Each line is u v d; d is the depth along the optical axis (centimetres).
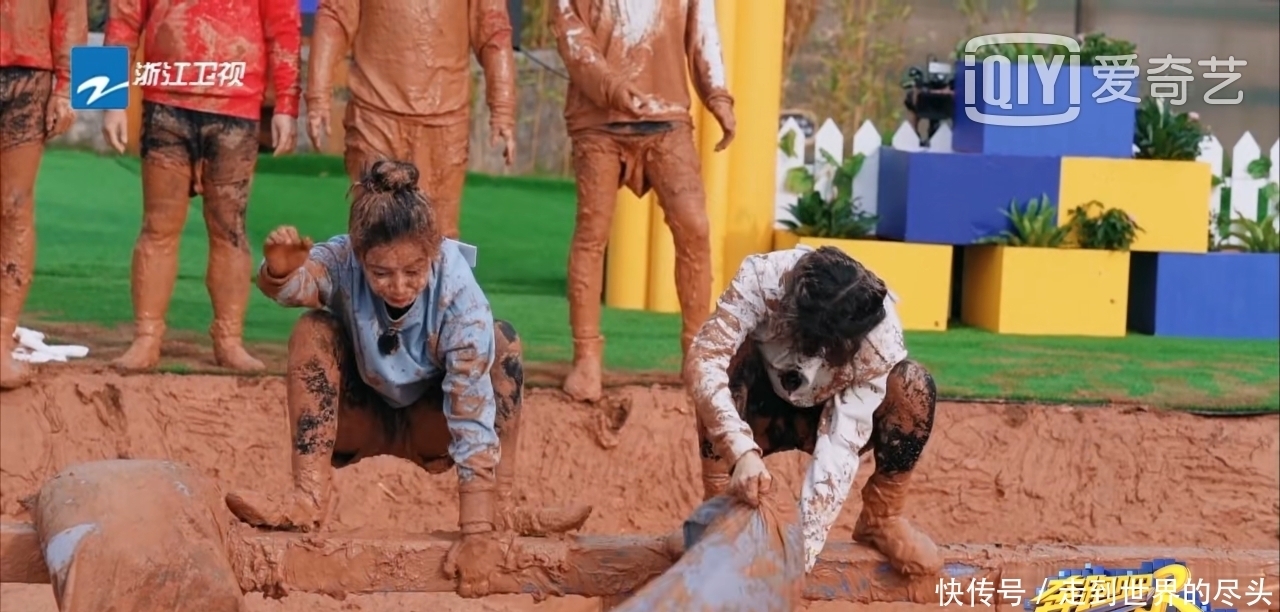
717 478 546
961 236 1084
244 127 833
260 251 1105
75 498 482
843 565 535
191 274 1066
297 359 520
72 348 862
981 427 861
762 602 471
